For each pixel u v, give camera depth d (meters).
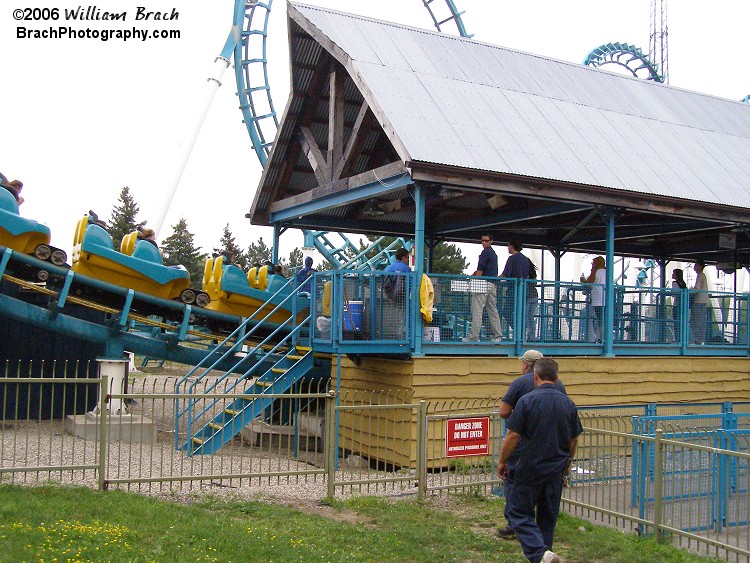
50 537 7.29
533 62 19.95
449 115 15.17
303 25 16.84
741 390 17.83
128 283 15.55
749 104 24.36
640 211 16.33
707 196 16.84
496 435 11.64
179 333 16.28
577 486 10.53
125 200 59.66
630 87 21.39
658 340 16.92
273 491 10.45
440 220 21.12
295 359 15.12
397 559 8.03
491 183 14.10
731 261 24.48
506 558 8.30
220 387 19.48
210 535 7.93
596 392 15.62
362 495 10.64
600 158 16.38
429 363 13.79
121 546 7.33
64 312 16.42
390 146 19.20
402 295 13.89
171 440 14.49
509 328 14.93
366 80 15.09
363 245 47.94
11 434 13.64
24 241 14.55
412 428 13.46
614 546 8.74
